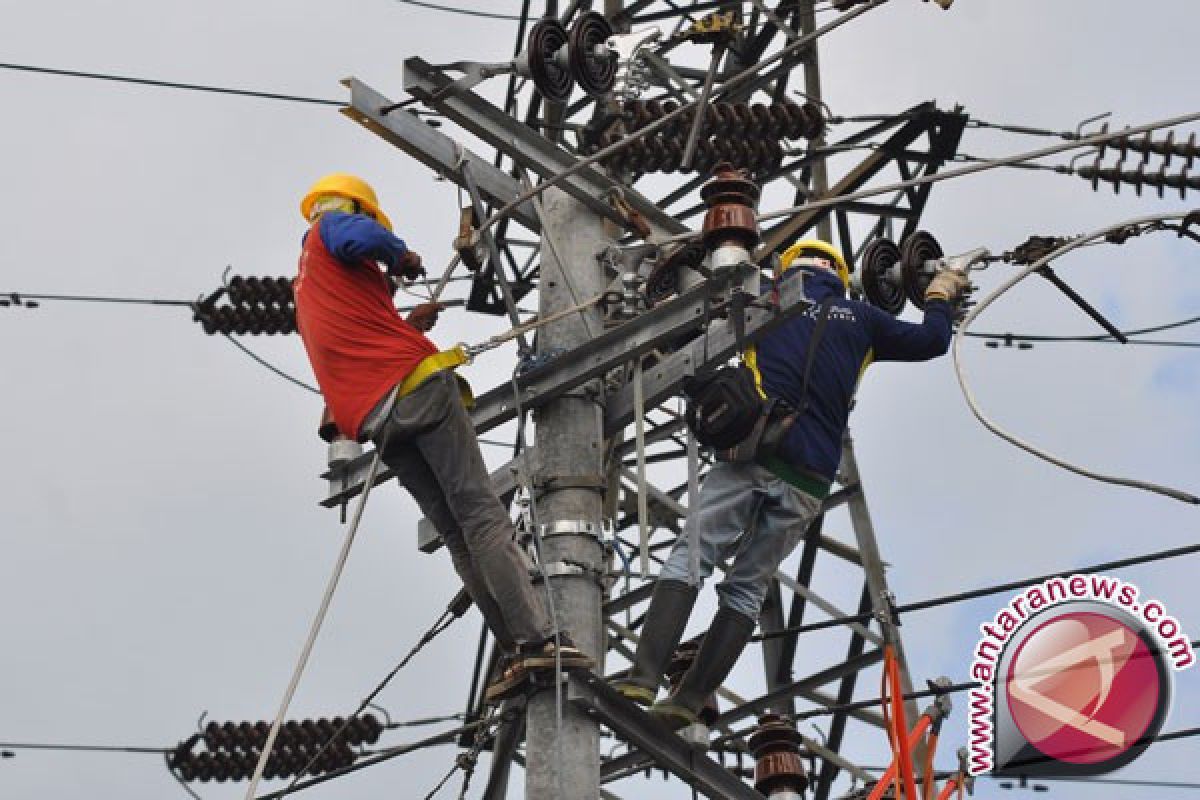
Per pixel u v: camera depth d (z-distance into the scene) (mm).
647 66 17703
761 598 16422
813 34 16172
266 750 13641
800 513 16500
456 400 15500
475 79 16500
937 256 17922
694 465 16094
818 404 16531
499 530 15312
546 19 16469
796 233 22984
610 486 19875
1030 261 17828
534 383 16250
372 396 15383
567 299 16672
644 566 15523
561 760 14734
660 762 15781
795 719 18719
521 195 16359
